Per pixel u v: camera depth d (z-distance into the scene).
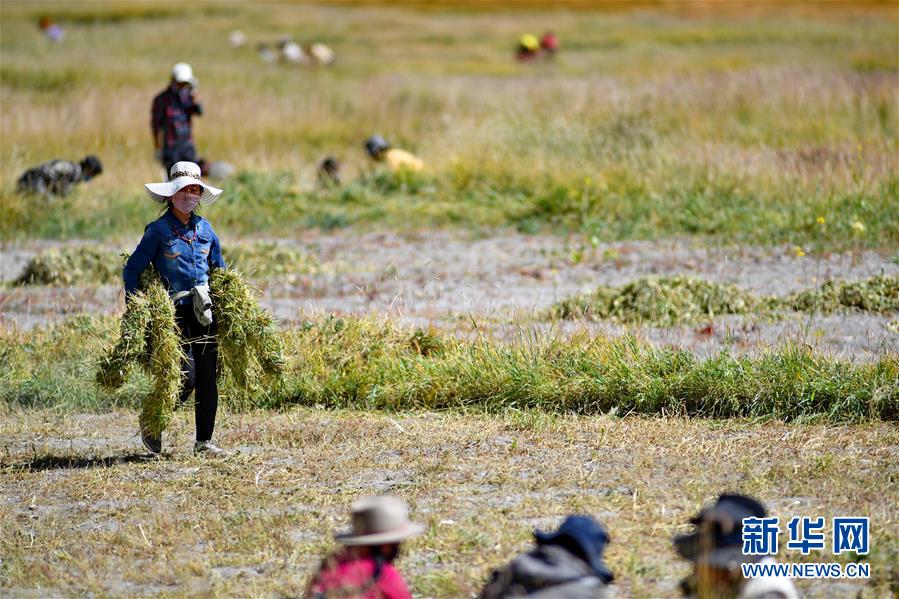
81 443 30.45
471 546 21.75
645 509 23.30
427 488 25.31
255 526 23.20
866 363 31.97
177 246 27.58
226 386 33.09
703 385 31.17
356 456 28.09
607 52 176.38
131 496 25.69
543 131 78.25
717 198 61.03
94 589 20.55
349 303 45.53
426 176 71.62
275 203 67.12
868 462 25.97
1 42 165.38
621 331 38.00
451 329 38.88
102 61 132.88
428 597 19.67
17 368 36.22
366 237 60.47
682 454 27.05
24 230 61.41
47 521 24.14
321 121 95.69
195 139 86.56
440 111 103.69
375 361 34.94
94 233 60.91
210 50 166.75
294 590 20.02
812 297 42.44
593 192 64.19
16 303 46.34
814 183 61.00
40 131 84.00
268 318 28.66
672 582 19.80
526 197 66.50
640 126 77.56
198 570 21.06
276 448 29.20
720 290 42.59
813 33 194.62
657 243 56.38
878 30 194.38
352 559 16.73
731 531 17.09
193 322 28.00
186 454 28.59
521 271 51.09
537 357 33.59
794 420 29.56
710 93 88.81
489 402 32.50
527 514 23.41
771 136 76.81
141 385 34.44
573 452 27.67
